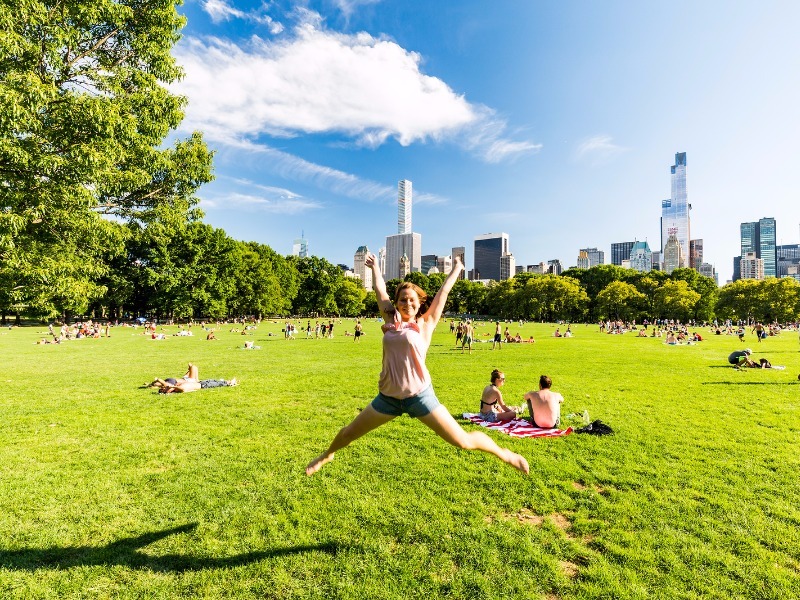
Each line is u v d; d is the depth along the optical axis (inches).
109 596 149.7
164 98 555.2
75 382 596.4
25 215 416.2
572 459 283.6
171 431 350.9
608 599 148.0
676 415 408.8
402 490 233.9
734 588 152.9
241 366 800.9
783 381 619.2
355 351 1127.6
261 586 154.9
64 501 221.0
